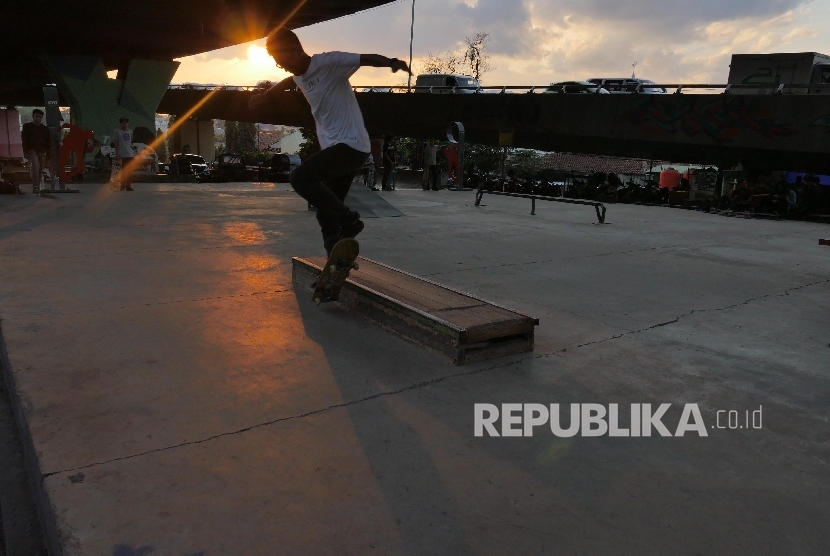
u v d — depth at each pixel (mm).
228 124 77500
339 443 2332
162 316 3850
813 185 12430
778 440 2504
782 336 3980
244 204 10930
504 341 3465
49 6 22266
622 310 4508
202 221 8406
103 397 2633
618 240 8109
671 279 5680
